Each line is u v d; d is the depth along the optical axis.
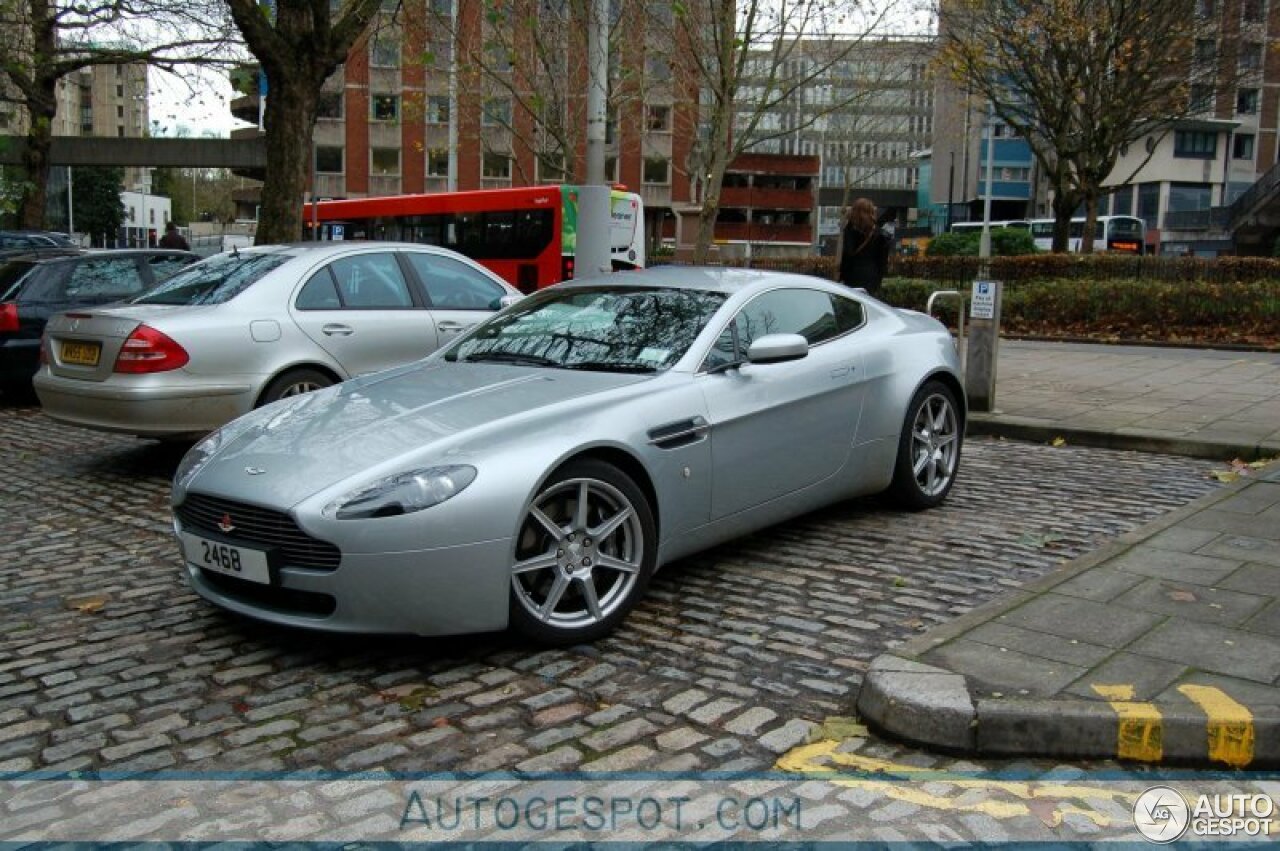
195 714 3.67
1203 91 26.38
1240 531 5.37
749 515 5.04
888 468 5.94
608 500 4.30
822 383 5.39
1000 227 37.88
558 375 4.82
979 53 24.30
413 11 18.88
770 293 5.49
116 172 70.06
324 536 3.80
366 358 7.72
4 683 3.95
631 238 23.00
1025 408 9.58
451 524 3.83
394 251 8.25
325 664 4.09
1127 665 3.66
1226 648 3.81
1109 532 5.85
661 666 4.03
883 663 3.68
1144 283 16.61
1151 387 10.83
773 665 4.04
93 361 7.10
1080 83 24.56
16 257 11.18
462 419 4.27
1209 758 3.23
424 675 3.97
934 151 68.81
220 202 91.94
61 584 5.12
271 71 13.20
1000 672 3.60
